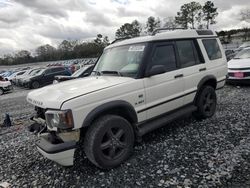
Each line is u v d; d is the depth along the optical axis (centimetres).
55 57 9100
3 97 1756
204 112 566
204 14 7888
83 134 374
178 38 517
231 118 575
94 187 346
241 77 937
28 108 1122
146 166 385
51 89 414
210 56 591
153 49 457
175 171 362
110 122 375
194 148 430
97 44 9538
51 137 359
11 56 8931
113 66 482
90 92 367
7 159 477
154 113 454
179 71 497
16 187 368
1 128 735
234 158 383
